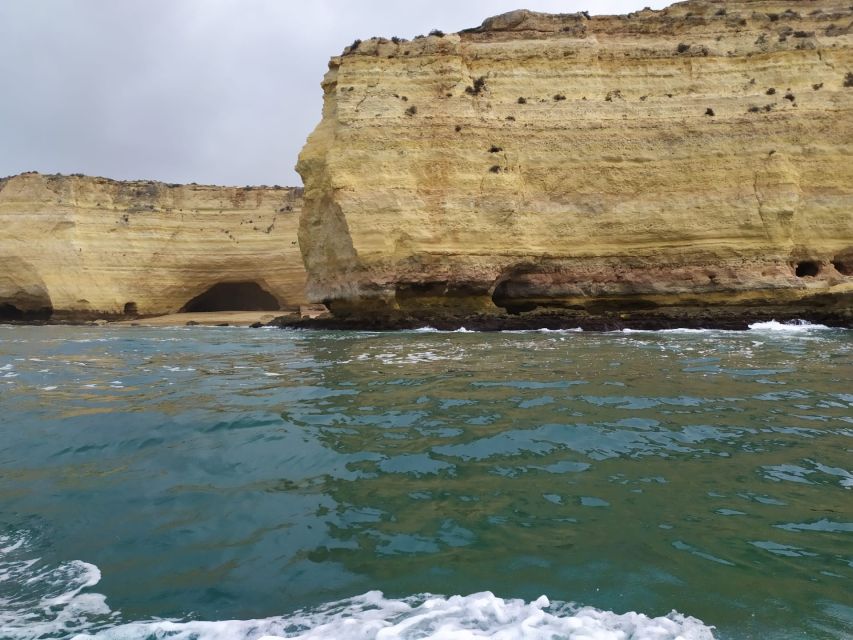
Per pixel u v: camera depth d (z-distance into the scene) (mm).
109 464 5832
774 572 3451
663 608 3113
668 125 26000
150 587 3484
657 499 4543
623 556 3662
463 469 5320
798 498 4539
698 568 3508
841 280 23906
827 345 15547
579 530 4031
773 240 24359
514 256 25672
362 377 10711
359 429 6781
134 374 12328
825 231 24750
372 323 26297
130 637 2998
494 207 25922
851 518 4172
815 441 6051
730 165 25219
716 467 5270
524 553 3729
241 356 15828
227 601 3316
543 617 3053
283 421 7270
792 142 25109
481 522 4199
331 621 3072
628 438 6188
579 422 6852
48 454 6203
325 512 4457
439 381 10000
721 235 24766
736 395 8414
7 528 4332
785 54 26188
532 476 5098
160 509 4637
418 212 25922
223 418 7562
